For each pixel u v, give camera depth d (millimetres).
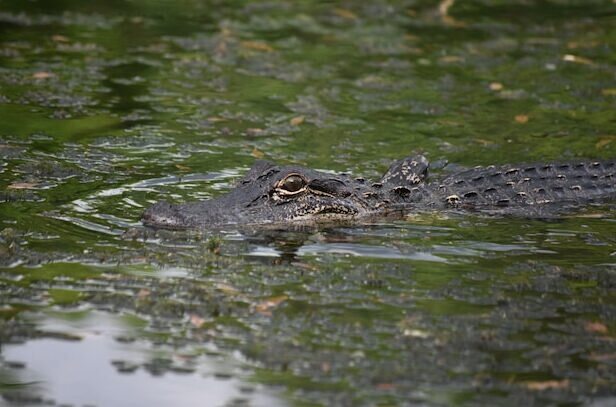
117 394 11492
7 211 16594
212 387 11594
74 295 13680
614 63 27516
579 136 22266
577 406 11266
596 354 12414
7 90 23812
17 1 31281
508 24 30922
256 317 13227
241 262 15016
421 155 19469
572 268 15102
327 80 25859
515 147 21562
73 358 12203
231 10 31766
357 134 22094
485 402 11328
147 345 12523
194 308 13422
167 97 24062
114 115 22562
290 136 21781
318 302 13680
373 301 13750
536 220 17641
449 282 14469
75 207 16984
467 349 12484
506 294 14078
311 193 17266
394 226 17062
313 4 32656
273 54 27812
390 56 27906
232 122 22547
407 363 12156
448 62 27484
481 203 18391
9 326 12805
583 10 32375
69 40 28047
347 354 12320
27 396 11414
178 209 16500
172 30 29500
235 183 18547
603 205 18609
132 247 15312
